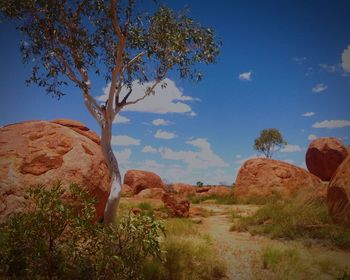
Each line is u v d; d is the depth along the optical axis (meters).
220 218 18.95
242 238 12.89
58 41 11.59
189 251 8.99
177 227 13.05
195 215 19.69
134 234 6.71
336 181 13.19
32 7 10.88
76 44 11.48
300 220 13.30
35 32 11.55
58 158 10.86
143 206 19.73
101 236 6.73
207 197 33.03
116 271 6.52
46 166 10.51
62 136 11.62
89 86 11.26
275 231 12.80
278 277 8.18
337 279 7.30
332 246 10.85
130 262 6.66
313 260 9.28
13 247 6.29
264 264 9.20
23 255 6.44
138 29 11.95
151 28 12.18
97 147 12.58
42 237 6.36
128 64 11.88
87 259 6.68
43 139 11.28
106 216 10.30
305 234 12.16
